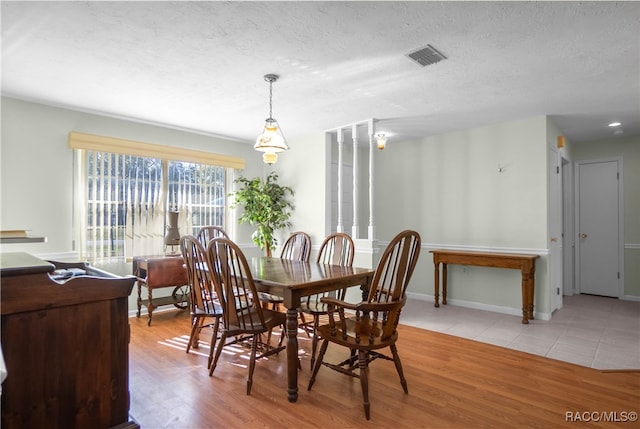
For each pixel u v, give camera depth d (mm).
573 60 2566
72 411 1583
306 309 2785
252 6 1937
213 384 2348
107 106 3602
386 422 1918
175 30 2180
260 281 2322
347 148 5621
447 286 4676
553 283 4203
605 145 5160
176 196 4438
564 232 5309
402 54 2492
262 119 4090
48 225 3490
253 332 2277
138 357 2801
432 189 4891
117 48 2408
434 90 3174
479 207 4453
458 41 2305
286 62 2625
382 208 5434
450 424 1900
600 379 2432
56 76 2865
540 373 2527
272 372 2549
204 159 4648
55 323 1540
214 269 2303
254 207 4723
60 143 3584
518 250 4129
